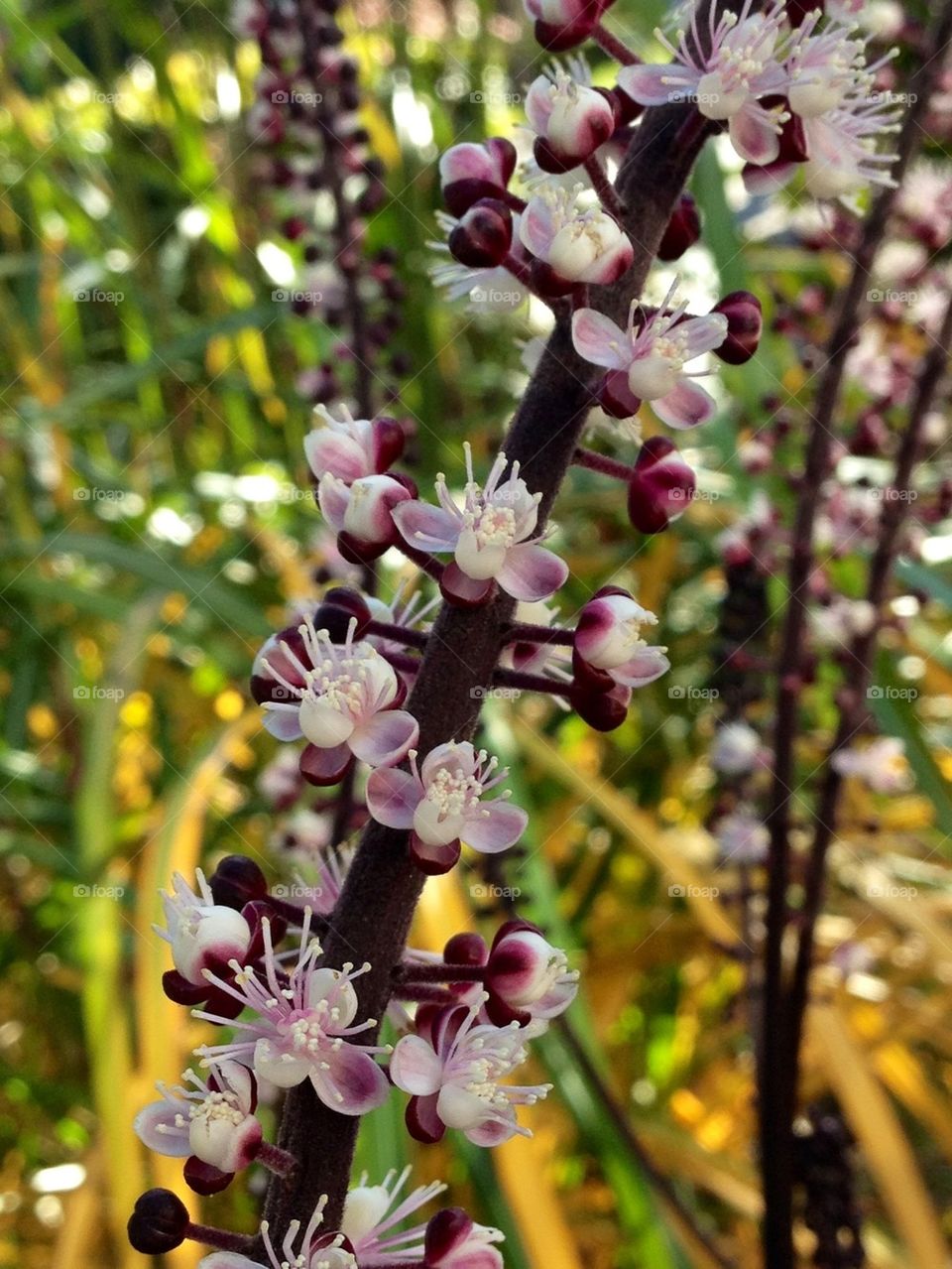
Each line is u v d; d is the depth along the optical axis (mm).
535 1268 145
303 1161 74
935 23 146
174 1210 74
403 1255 79
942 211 161
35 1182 219
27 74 325
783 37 85
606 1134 168
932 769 194
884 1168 170
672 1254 161
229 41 299
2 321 302
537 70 268
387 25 290
